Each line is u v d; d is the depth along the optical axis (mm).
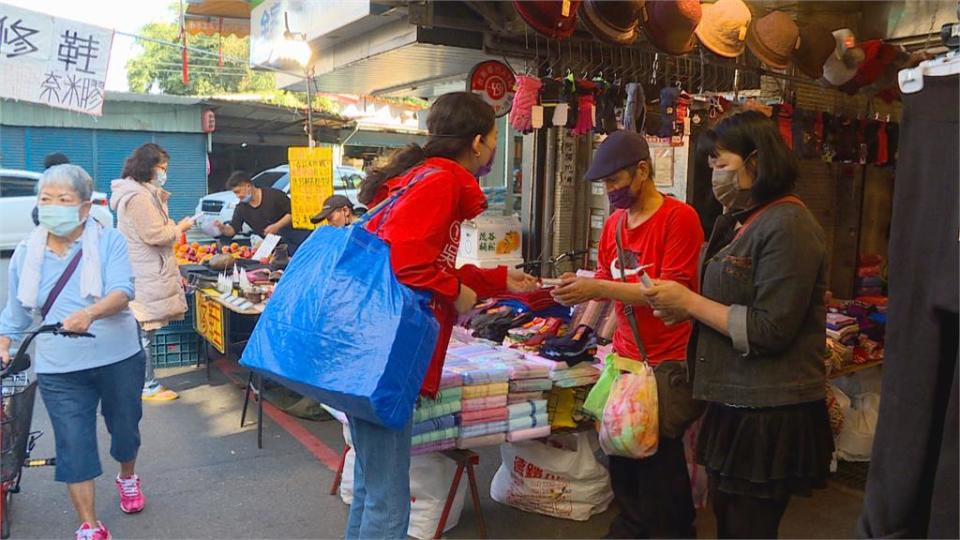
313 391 2070
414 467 3148
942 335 1429
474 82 4172
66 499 3625
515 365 3133
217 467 4027
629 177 2637
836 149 4750
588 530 3264
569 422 3312
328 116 11773
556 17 3350
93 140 12617
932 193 1420
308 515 3463
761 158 2076
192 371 5980
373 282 2055
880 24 4758
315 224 5105
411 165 2244
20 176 8648
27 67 4805
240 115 13648
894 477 1490
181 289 5359
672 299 2145
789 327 2000
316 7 4859
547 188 5000
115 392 3154
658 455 2770
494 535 3223
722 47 3871
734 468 2117
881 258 5578
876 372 4238
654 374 2674
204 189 13516
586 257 5035
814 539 3199
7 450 2914
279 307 2178
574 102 3861
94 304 2939
